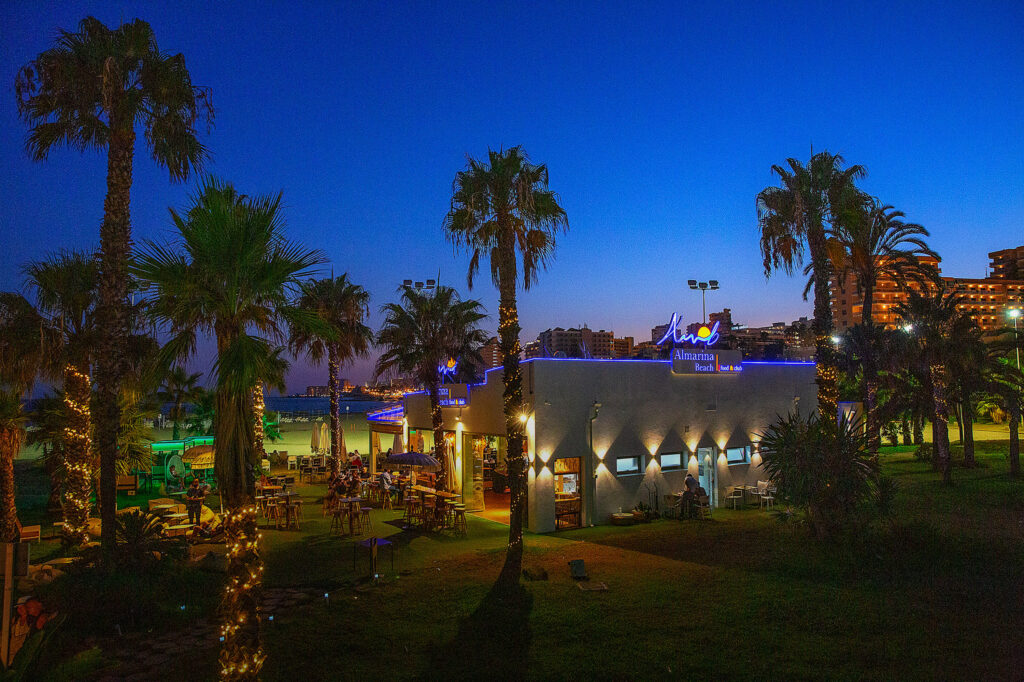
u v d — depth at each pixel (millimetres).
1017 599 11672
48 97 14406
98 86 14305
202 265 7820
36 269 16781
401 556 16047
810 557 15117
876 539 16344
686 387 24297
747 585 12789
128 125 14633
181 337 8008
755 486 25859
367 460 39219
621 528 20719
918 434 39938
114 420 13258
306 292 8734
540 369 20750
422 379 24453
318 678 8734
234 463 7637
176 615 10852
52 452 22359
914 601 11641
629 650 9586
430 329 24312
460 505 19656
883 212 32938
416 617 11109
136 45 14516
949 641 9719
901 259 34312
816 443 17094
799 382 28047
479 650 9664
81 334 16688
